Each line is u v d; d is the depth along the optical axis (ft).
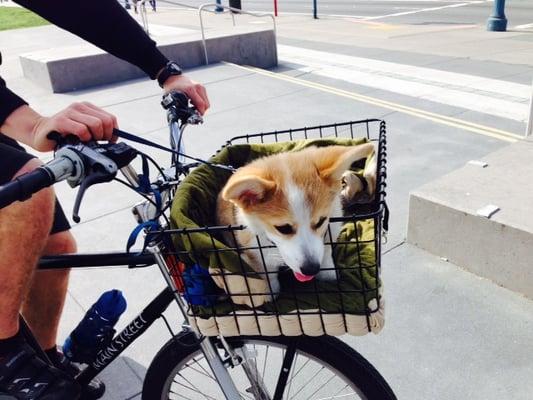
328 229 5.71
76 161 4.22
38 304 7.15
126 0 70.95
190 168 6.57
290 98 22.93
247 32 31.58
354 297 4.61
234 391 5.59
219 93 24.27
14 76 30.14
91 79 26.99
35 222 5.27
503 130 17.71
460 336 8.82
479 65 27.76
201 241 4.64
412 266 10.66
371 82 25.21
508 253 9.52
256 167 6.32
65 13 5.87
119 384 8.33
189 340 5.87
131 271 11.15
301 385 8.04
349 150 6.15
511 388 7.77
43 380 5.53
